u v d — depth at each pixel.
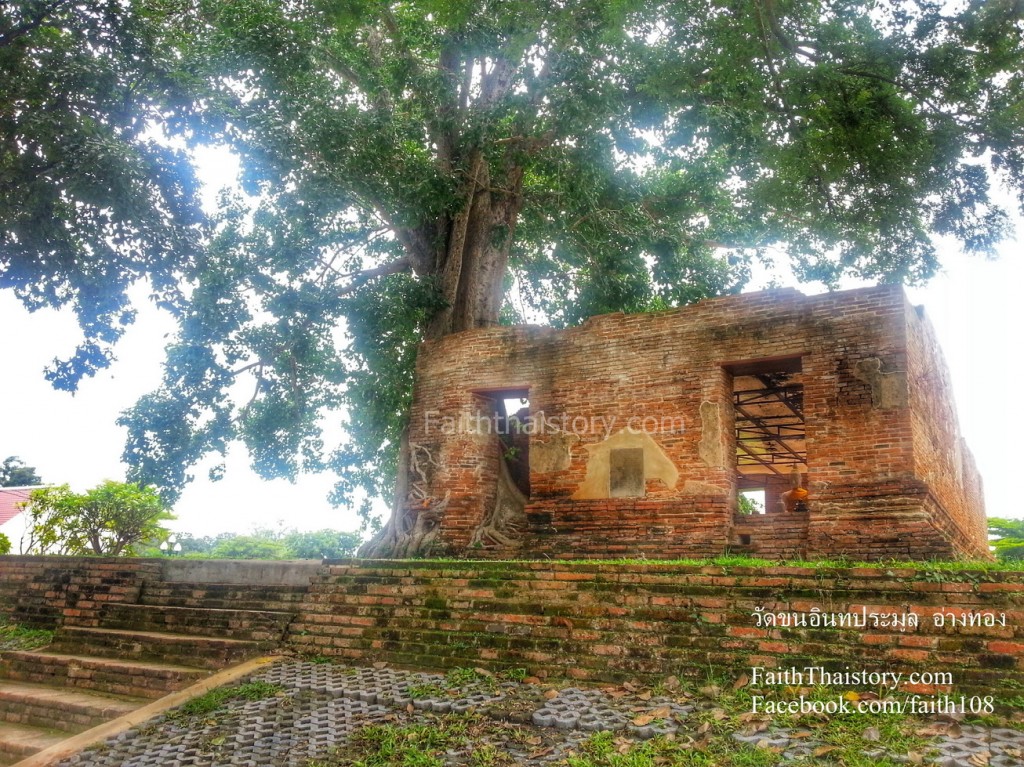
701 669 7.04
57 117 10.43
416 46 15.27
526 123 14.62
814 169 16.44
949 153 14.99
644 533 11.95
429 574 9.24
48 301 11.82
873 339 10.98
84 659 9.80
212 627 10.17
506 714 6.50
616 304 16.55
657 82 14.33
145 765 6.09
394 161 14.77
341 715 6.83
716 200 17.53
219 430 15.30
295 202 14.14
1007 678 6.05
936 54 14.10
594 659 7.52
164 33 13.42
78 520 18.36
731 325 12.04
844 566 7.52
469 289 16.33
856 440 10.76
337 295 15.56
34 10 10.38
